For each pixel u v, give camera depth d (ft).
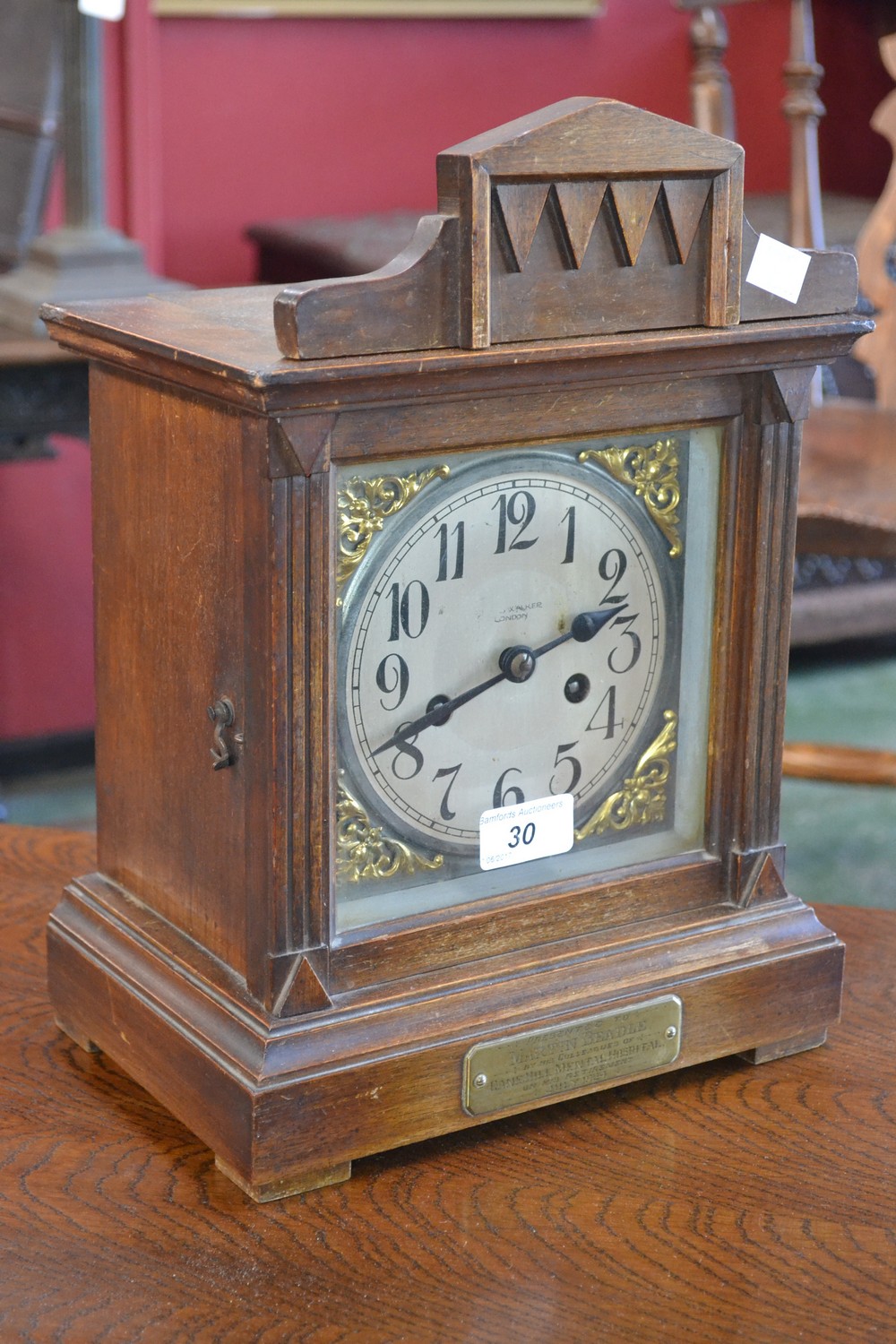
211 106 9.21
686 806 3.14
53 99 7.50
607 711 3.00
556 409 2.72
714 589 3.03
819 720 9.77
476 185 2.44
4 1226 2.64
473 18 9.73
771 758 3.10
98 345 2.83
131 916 3.09
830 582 9.89
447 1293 2.50
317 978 2.71
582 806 3.03
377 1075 2.71
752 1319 2.46
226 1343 2.39
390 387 2.47
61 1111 2.98
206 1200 2.72
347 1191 2.75
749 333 2.76
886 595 10.00
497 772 2.91
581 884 2.99
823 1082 3.12
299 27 9.30
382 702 2.74
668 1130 2.95
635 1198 2.75
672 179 2.64
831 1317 2.47
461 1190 2.76
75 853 4.05
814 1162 2.86
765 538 2.97
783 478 2.96
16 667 9.33
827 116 11.17
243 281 9.61
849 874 8.07
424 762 2.81
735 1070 3.15
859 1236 2.66
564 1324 2.44
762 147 11.04
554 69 10.06
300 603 2.54
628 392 2.78
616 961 2.97
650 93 10.37
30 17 7.57
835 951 3.17
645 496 2.92
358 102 9.59
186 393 2.66
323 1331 2.42
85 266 7.07
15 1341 2.38
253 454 2.49
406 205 9.93
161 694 2.92
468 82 9.86
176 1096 2.85
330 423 2.47
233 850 2.77
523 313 2.57
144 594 2.92
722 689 3.06
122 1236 2.62
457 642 2.79
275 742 2.58
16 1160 2.82
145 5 8.65
